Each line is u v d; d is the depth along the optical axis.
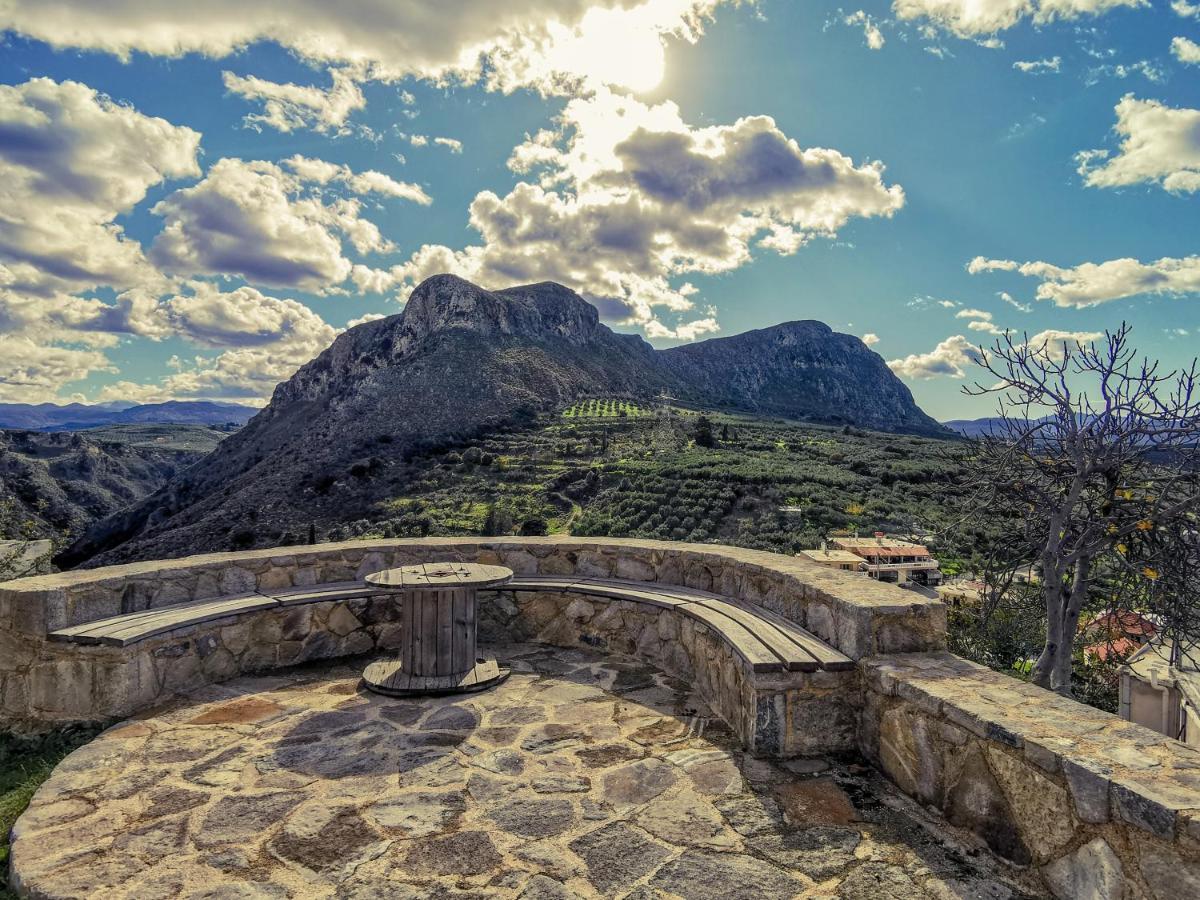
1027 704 2.24
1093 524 8.30
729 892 1.92
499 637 4.83
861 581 3.44
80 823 2.35
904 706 2.54
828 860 2.08
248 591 4.48
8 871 2.11
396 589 3.80
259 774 2.74
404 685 3.71
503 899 1.90
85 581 3.65
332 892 1.94
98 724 3.32
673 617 4.19
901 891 1.91
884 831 2.25
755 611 3.79
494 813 2.40
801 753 2.84
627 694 3.71
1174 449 7.87
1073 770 1.77
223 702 3.61
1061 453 8.51
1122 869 1.62
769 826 2.29
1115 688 11.09
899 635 2.89
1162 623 8.66
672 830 2.27
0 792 2.80
